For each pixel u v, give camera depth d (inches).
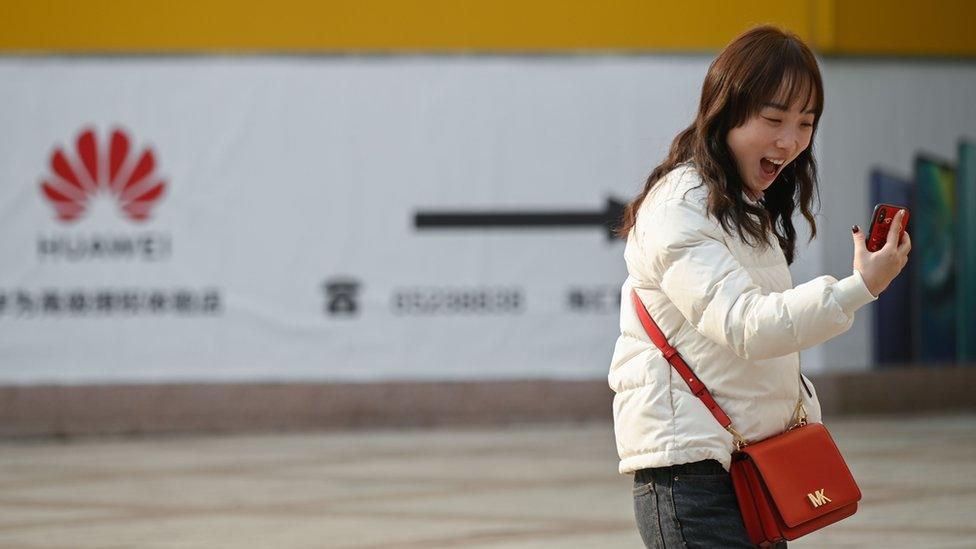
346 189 1088.8
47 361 1075.9
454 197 1090.7
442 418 1093.1
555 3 1087.6
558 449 937.5
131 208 1077.8
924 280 1157.1
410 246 1091.3
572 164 1091.3
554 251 1091.3
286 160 1086.4
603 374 1096.8
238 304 1086.4
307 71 1085.8
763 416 236.5
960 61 1151.6
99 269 1077.1
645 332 240.1
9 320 1073.5
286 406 1090.1
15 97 1071.6
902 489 684.7
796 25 1105.4
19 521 641.0
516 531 586.2
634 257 239.8
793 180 253.4
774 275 237.5
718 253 226.2
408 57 1087.6
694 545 235.3
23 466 895.7
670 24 1091.3
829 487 232.5
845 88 1124.5
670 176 236.7
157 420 1082.1
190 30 1079.6
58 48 1072.8
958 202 1167.6
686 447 232.8
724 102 231.6
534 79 1090.1
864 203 1127.6
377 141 1090.1
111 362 1079.6
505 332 1092.5
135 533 600.4
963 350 1182.9
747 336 220.1
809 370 1123.3
